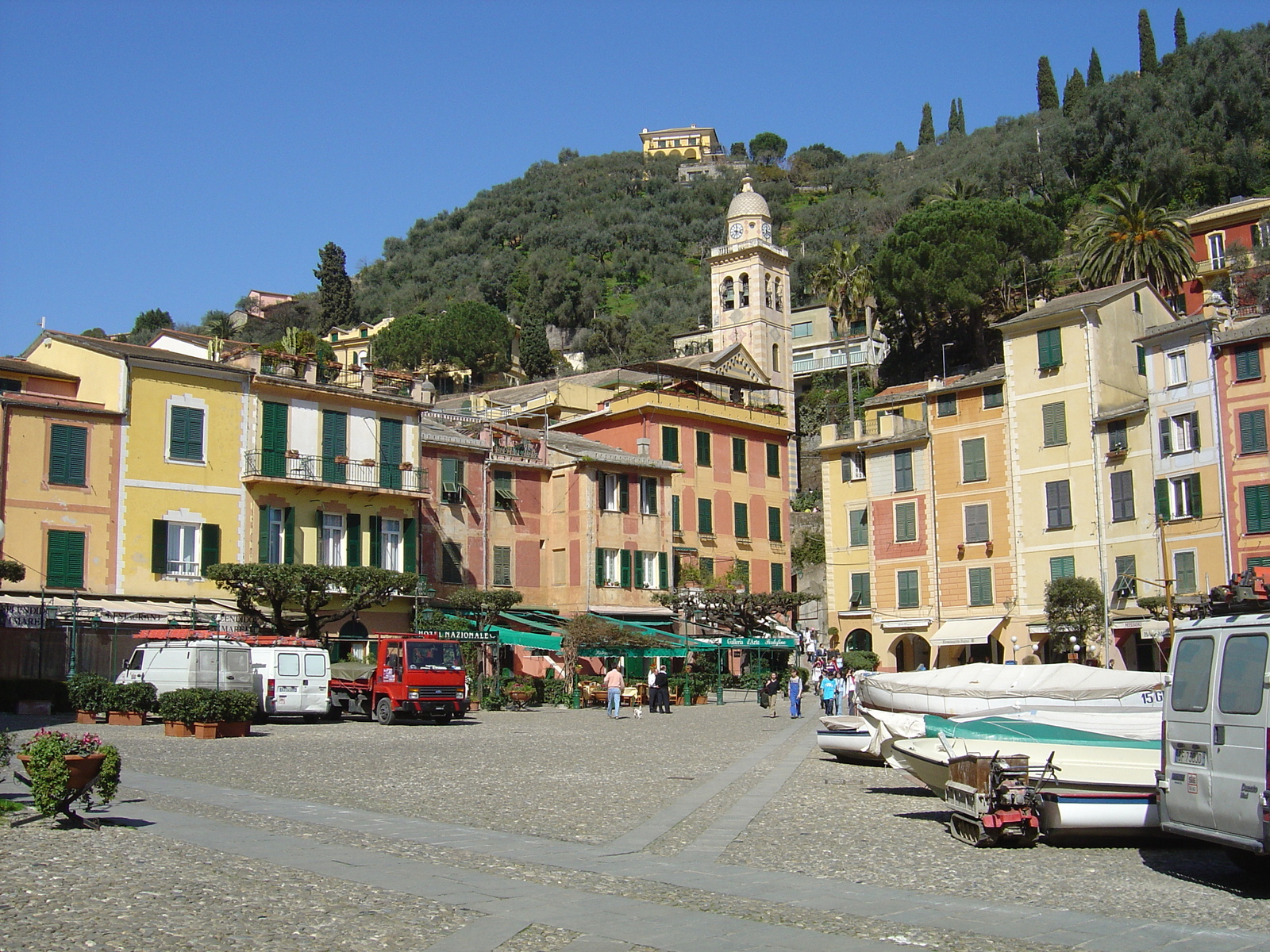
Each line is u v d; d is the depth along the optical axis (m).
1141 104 109.25
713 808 19.27
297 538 47.19
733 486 72.94
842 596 64.75
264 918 10.48
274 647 36.09
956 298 85.56
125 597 42.19
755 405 76.06
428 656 37.16
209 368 45.25
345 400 49.50
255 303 170.25
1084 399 55.59
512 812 18.11
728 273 105.88
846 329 91.75
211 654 34.19
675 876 13.21
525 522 58.69
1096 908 12.17
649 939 10.13
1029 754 18.33
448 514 54.66
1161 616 47.56
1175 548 49.38
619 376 87.88
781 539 75.56
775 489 75.88
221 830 15.14
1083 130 110.62
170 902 10.91
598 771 24.34
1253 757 12.66
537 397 82.62
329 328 149.00
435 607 51.22
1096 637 52.25
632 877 13.03
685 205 190.38
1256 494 46.00
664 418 69.75
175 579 43.78
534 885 12.37
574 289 159.75
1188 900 12.84
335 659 47.00
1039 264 90.25
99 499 42.34
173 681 34.12
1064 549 55.56
